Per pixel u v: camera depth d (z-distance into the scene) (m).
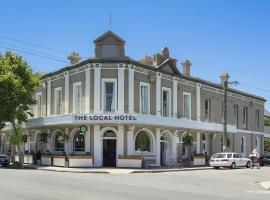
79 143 37.81
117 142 35.91
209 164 41.41
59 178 22.69
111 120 34.50
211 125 44.09
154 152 38.41
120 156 35.41
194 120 44.03
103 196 14.84
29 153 43.00
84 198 14.17
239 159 39.69
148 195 15.45
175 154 40.91
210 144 47.06
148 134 38.38
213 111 47.75
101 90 36.00
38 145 44.22
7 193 15.20
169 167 37.88
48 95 42.53
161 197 14.91
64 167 35.72
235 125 51.38
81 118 34.81
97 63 36.12
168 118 37.81
